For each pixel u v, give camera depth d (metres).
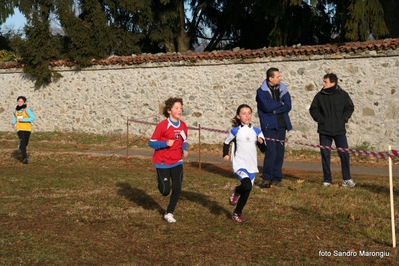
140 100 19.66
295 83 16.31
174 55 18.69
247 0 22.42
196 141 18.31
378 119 15.13
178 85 18.67
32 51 21.45
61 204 8.80
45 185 10.61
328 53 15.71
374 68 15.12
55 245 6.58
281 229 7.22
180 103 7.56
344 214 7.86
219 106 17.84
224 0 25.55
